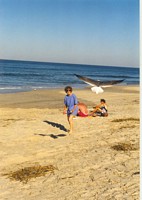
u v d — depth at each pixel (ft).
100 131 32.37
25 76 202.59
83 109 42.47
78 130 33.30
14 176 19.43
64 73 270.87
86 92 102.83
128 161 20.83
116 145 25.45
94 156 22.66
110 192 15.66
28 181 18.48
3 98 81.46
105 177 17.99
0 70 255.50
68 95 31.68
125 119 39.60
